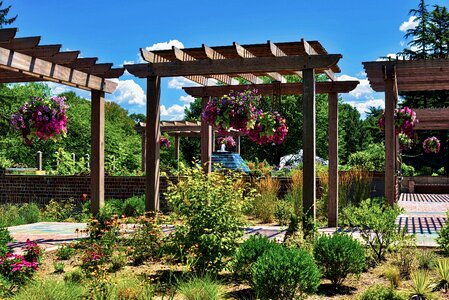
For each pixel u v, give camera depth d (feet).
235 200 21.30
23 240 28.86
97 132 32.60
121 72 30.83
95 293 15.38
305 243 21.86
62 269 20.79
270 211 36.50
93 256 18.76
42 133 29.19
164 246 21.43
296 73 31.60
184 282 18.51
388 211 23.12
